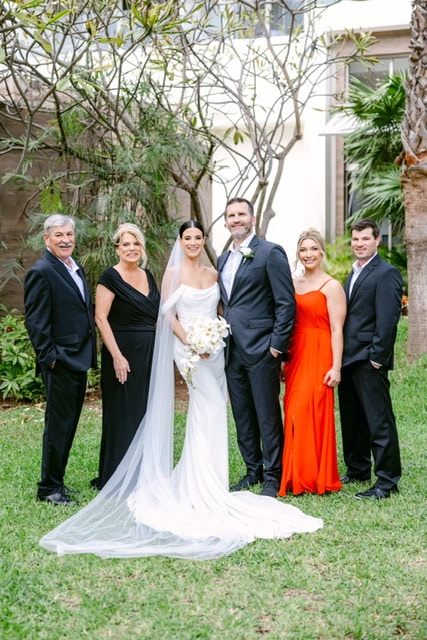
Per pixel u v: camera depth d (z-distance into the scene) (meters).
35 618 3.08
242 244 4.79
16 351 7.70
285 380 4.88
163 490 4.48
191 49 7.55
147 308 4.91
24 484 4.92
